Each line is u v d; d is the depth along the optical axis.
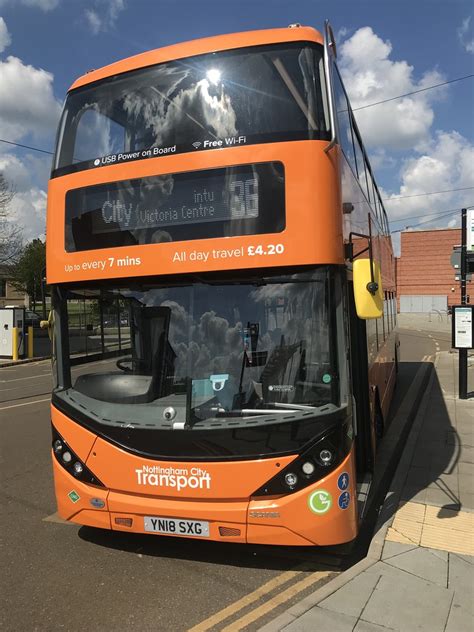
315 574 3.90
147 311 4.03
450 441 7.31
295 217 3.66
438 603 3.24
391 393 10.55
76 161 4.30
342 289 3.75
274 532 3.53
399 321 50.25
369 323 6.02
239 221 3.75
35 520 5.01
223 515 3.58
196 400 3.78
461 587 3.43
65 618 3.36
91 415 3.96
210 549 4.33
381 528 4.36
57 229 4.32
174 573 3.93
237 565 4.05
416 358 19.25
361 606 3.22
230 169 3.79
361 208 6.02
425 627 3.00
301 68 3.83
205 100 3.95
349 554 4.23
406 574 3.60
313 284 3.72
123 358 4.03
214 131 3.87
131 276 4.00
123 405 3.93
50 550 4.36
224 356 3.82
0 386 15.04
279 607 3.44
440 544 4.05
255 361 3.77
